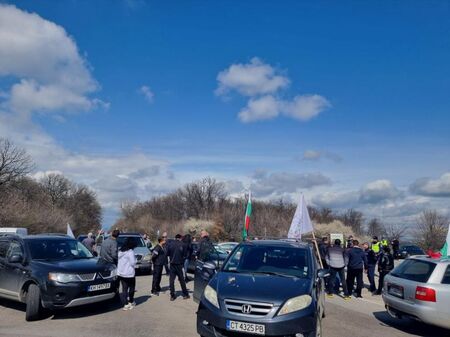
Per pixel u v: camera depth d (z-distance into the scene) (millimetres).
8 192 44812
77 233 78438
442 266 8438
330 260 13117
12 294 9266
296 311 5973
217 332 6023
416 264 8977
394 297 9039
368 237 51125
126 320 8695
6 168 46469
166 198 82062
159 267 12266
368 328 8961
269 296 6078
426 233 41094
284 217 57656
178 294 12477
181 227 59906
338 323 9297
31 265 9062
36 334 7445
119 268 9891
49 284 8531
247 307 5957
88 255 10523
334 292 14156
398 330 8914
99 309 9789
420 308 8195
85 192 91125
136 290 13109
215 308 6086
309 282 6730
